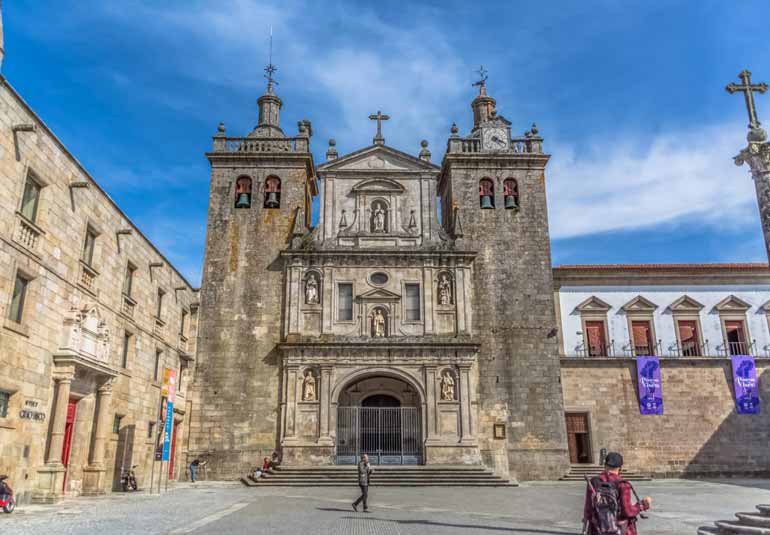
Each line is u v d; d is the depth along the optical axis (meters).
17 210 20.80
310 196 48.25
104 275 27.33
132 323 30.42
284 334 39.88
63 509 20.31
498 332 40.91
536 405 39.56
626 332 45.56
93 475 25.92
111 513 19.52
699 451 41.94
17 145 20.83
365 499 21.86
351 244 42.09
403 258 41.38
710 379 43.22
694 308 46.12
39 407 22.05
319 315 40.12
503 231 43.19
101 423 26.45
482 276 42.09
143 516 18.88
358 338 39.50
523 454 38.66
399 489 32.12
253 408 38.75
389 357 38.94
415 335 39.91
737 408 42.66
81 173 25.16
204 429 38.38
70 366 23.20
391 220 42.91
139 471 31.39
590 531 9.48
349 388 40.75
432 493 29.59
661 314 45.97
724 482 37.41
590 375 43.19
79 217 25.09
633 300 46.09
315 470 35.09
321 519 19.11
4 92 20.05
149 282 32.78
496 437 38.78
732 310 46.09
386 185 43.72
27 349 21.31
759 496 27.72
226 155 43.75
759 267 46.56
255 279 41.28
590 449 41.81
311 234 42.38
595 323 46.00
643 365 43.19
